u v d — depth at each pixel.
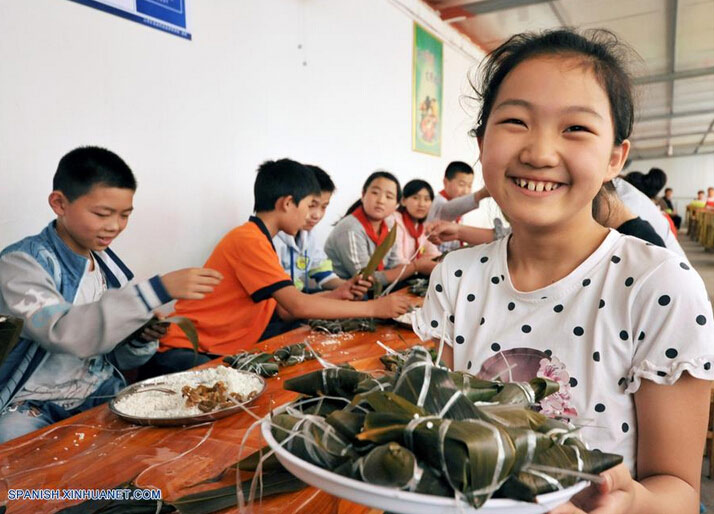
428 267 2.88
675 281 0.67
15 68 1.94
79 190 1.40
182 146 2.70
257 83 3.20
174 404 1.10
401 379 0.56
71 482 0.80
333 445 0.53
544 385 0.66
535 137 0.68
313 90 3.78
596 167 0.67
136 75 2.41
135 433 0.98
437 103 6.06
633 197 1.83
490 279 0.88
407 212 3.68
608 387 0.71
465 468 0.44
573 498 0.54
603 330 0.72
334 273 3.25
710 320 0.64
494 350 0.83
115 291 1.28
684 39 6.73
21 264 1.34
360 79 4.41
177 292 1.29
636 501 0.54
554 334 0.78
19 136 1.97
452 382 0.56
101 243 1.49
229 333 2.04
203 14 2.76
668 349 0.65
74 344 1.25
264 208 2.08
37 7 1.99
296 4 3.51
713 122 13.95
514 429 0.50
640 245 0.74
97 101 2.24
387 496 0.44
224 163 2.98
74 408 1.46
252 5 3.11
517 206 0.71
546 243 0.79
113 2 2.26
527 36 0.77
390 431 0.49
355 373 0.66
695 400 0.64
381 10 4.67
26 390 1.38
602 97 0.67
